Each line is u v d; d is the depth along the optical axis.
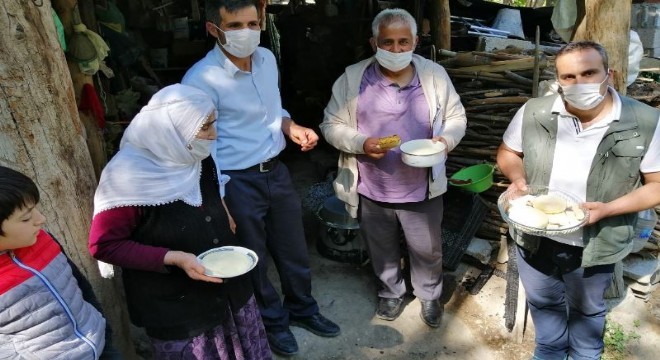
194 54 5.83
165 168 1.72
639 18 5.41
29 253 1.40
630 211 1.99
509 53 3.71
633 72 3.22
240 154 2.39
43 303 1.39
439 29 4.40
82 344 1.52
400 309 3.17
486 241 3.61
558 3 3.12
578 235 2.17
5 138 1.77
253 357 2.15
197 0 5.54
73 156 2.01
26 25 1.78
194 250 1.85
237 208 2.43
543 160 2.16
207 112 1.70
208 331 1.96
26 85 1.79
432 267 2.94
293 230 2.69
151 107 1.66
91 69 2.62
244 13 2.15
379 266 2.99
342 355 2.88
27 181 1.33
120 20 3.94
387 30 2.37
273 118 2.51
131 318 1.93
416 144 2.49
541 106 2.16
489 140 3.57
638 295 3.21
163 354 1.92
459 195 3.46
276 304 2.78
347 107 2.67
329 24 5.77
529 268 2.41
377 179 2.71
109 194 1.65
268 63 2.47
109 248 1.68
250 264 1.80
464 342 2.97
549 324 2.53
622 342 2.92
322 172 4.96
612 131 1.98
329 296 3.34
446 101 2.68
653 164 1.97
